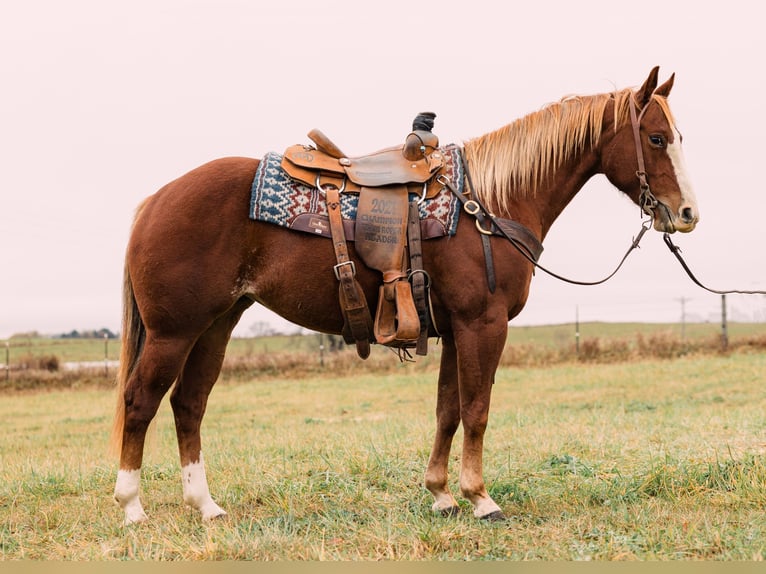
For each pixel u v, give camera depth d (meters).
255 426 10.52
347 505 4.58
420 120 4.40
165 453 7.41
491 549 3.67
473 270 4.15
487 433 7.48
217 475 5.62
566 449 6.12
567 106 4.61
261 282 4.23
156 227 4.20
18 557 3.80
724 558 3.42
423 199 4.24
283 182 4.21
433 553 3.65
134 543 3.80
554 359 20.27
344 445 6.68
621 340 21.11
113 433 4.49
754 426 6.99
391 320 4.14
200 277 4.14
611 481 4.83
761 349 19.67
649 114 4.42
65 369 21.77
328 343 25.81
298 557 3.63
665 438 6.50
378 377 18.98
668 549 3.57
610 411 9.70
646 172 4.42
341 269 4.08
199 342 4.53
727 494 4.47
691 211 4.30
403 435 7.43
